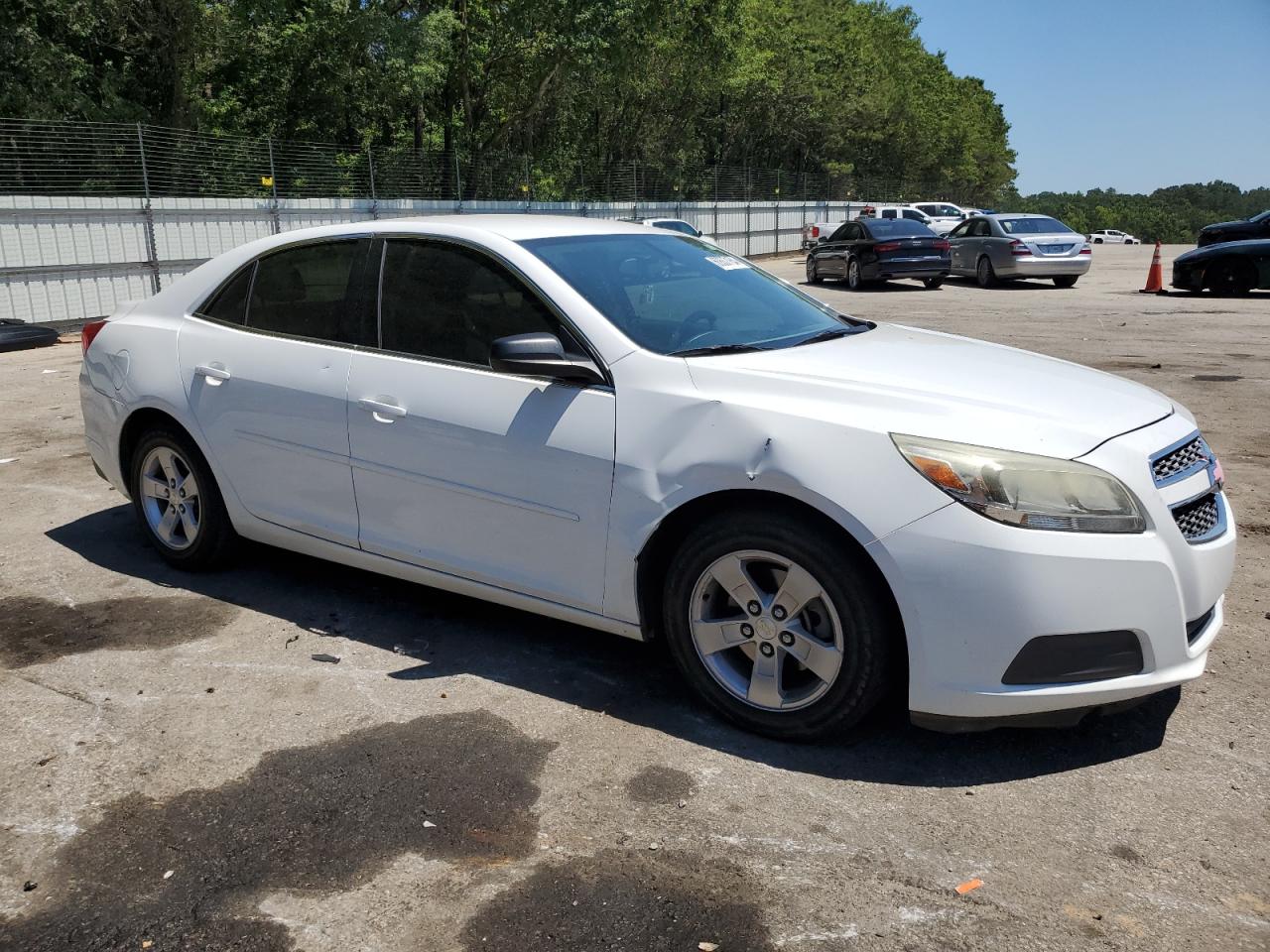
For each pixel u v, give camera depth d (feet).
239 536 15.60
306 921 8.13
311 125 94.48
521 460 11.75
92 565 16.30
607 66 102.01
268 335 14.40
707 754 10.57
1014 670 9.59
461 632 13.69
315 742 10.86
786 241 138.72
